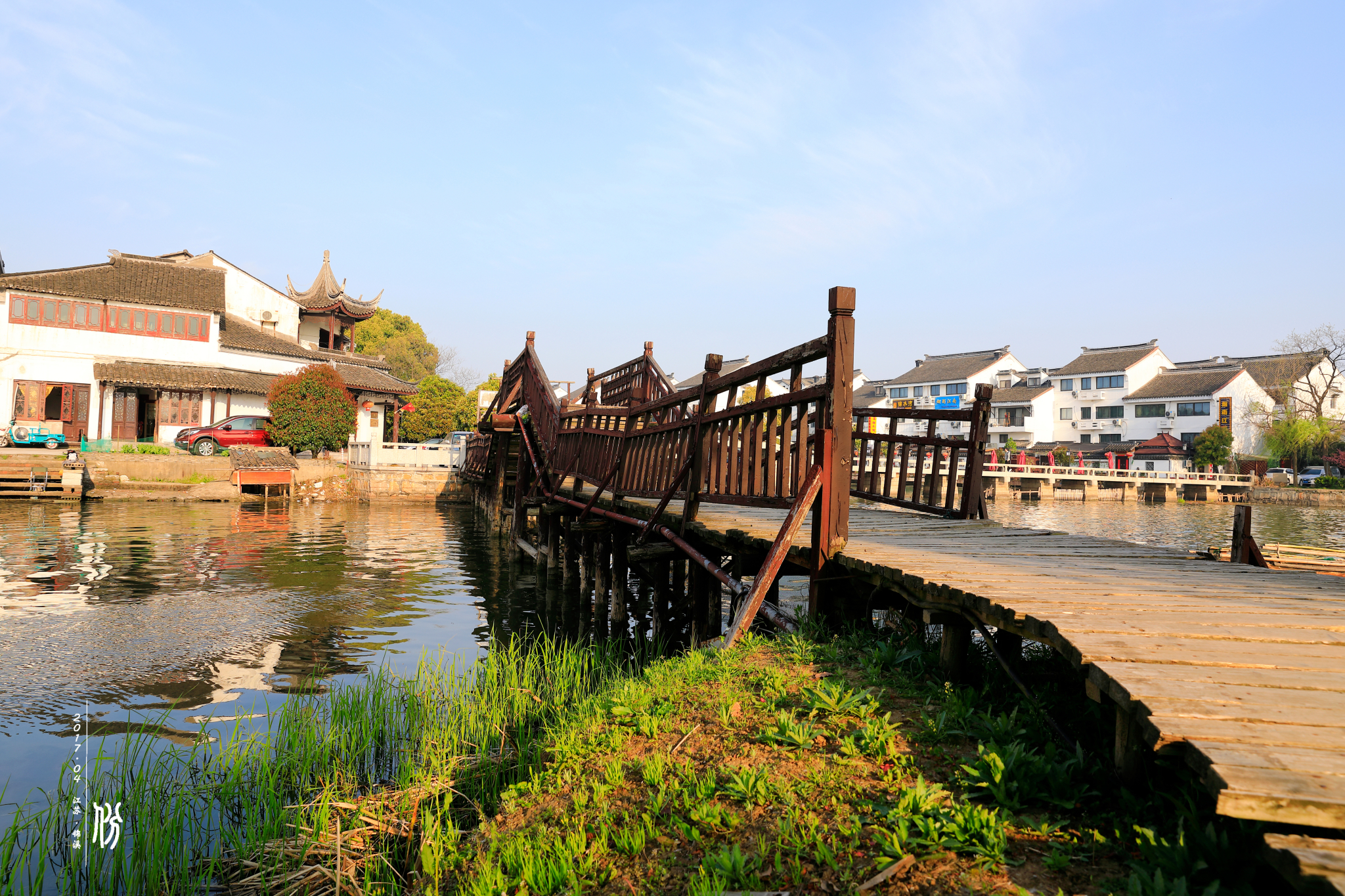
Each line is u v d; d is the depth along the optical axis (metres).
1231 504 50.66
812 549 5.90
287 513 27.62
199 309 36.44
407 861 4.19
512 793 4.09
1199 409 62.81
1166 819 2.68
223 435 33.00
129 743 6.19
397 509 30.70
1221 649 3.23
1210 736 2.40
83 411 34.03
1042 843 2.66
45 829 4.46
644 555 9.51
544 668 7.99
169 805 4.98
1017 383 76.50
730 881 2.69
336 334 48.59
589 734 4.43
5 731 6.46
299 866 4.17
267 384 37.22
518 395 20.95
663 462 9.09
